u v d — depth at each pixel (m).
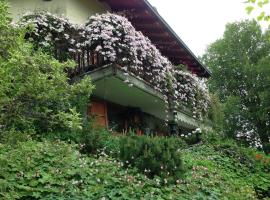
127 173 9.41
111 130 14.27
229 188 11.06
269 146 30.97
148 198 8.44
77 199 7.61
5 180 7.32
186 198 9.20
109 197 8.05
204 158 13.75
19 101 5.26
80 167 8.90
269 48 40.00
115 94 15.49
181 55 20.86
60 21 13.27
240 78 40.34
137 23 17.48
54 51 13.06
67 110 10.73
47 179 7.96
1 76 4.95
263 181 13.45
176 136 17.42
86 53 13.70
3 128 5.33
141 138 10.34
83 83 5.86
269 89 35.94
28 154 8.59
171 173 9.95
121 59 13.45
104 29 13.13
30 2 15.51
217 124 21.67
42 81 5.23
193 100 19.03
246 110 38.19
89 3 16.44
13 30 5.23
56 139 10.67
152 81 15.45
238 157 14.64
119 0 16.38
